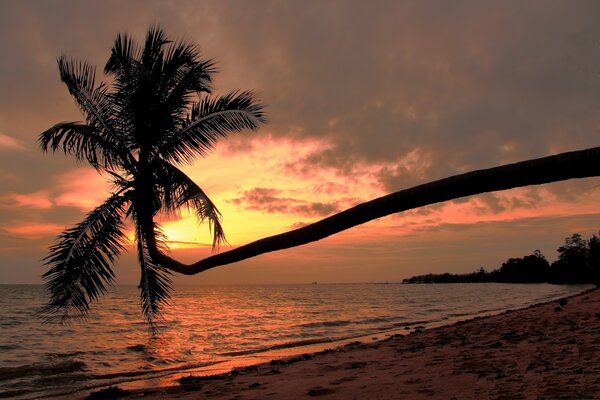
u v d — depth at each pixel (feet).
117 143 26.48
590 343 30.01
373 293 357.00
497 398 19.29
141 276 30.19
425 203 6.23
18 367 47.21
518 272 563.48
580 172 4.88
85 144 26.63
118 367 48.03
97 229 25.44
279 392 26.99
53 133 26.11
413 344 43.19
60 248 24.67
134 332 81.51
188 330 85.46
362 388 24.99
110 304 182.19
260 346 63.46
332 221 7.55
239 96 26.25
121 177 24.58
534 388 20.15
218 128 26.89
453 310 129.18
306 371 34.40
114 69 27.07
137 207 23.50
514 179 5.35
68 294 24.91
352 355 40.81
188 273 14.90
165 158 26.55
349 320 103.35
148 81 24.23
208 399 27.27
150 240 21.31
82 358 53.67
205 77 27.58
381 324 90.89
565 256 407.23
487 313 109.40
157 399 28.76
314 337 72.13
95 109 26.68
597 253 272.10
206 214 28.09
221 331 83.41
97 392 32.55
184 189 26.94
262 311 144.56
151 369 46.68
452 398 20.36
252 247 9.66
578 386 19.58
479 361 28.53
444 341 42.14
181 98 27.02
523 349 31.12
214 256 12.42
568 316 47.85
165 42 26.86
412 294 313.32
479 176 5.65
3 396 35.60
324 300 233.76
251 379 33.40
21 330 84.02
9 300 207.62
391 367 31.04
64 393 36.11
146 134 24.94
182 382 37.19
